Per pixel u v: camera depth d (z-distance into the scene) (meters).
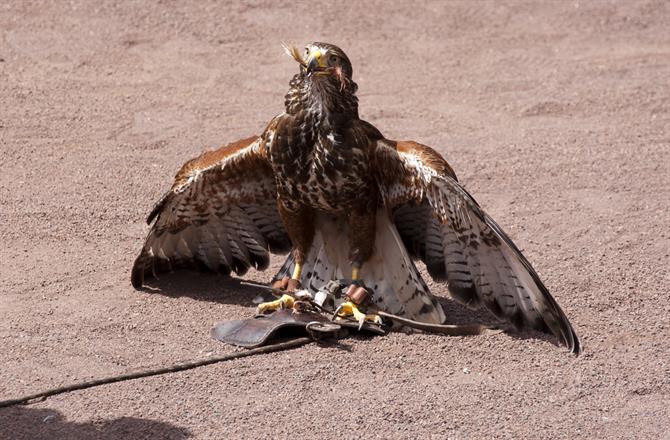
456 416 10.34
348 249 12.12
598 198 15.71
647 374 11.18
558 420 10.34
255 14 22.66
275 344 11.54
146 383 10.73
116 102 18.70
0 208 14.73
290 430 10.03
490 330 11.97
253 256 12.94
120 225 14.49
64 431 9.88
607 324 12.19
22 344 11.41
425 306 11.91
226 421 10.15
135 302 12.50
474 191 15.95
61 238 14.02
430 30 22.62
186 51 21.02
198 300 12.63
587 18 23.34
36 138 17.12
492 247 11.21
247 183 12.22
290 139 11.38
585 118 18.94
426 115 18.81
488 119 18.77
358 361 11.28
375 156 11.46
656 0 24.00
